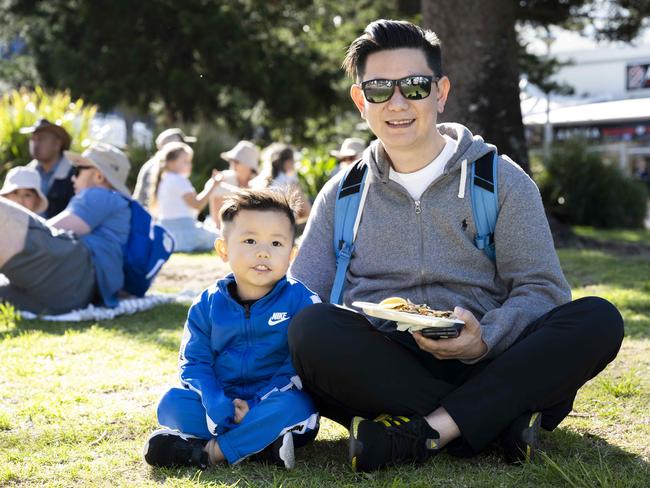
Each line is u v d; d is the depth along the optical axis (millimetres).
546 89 23547
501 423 2713
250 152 10930
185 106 22938
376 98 2969
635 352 4621
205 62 22719
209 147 16062
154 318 6039
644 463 2824
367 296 3117
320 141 26953
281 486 2602
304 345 2746
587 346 2713
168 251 6492
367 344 2740
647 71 28141
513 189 2990
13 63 28250
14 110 12664
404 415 2777
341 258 3162
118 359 4648
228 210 2988
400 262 3074
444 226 3025
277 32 24875
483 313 3039
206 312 2986
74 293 6000
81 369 4383
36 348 4848
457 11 10664
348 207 3156
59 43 23391
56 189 7371
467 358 2814
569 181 16766
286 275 3090
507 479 2635
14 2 24312
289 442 2789
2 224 5637
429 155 3029
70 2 23406
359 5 22438
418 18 15516
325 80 24219
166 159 10523
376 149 3133
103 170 6273
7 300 5992
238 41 22562
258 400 2869
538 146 22625
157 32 22938
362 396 2775
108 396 3852
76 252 5930
